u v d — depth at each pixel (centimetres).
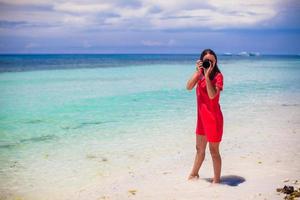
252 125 914
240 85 1959
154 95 1556
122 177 546
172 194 471
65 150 702
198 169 529
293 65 4966
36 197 471
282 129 862
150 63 6050
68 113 1119
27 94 1617
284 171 552
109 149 707
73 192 489
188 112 1122
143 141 766
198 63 488
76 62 6675
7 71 3575
